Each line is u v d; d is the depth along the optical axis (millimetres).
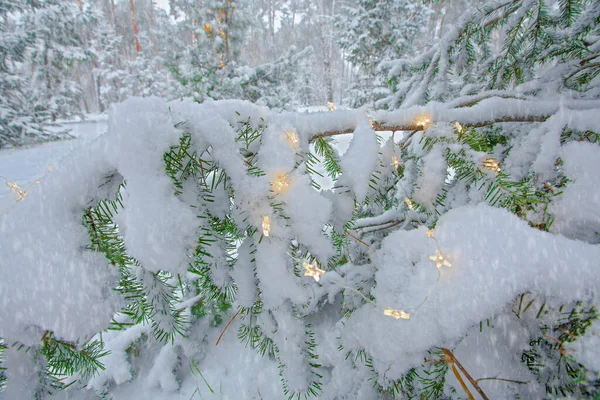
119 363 916
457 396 549
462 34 1072
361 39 5617
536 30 958
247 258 544
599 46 873
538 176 618
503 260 486
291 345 555
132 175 421
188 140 482
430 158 616
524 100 739
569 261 463
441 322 486
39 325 395
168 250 409
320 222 516
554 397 462
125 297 463
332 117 598
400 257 581
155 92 9430
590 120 612
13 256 399
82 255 426
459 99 807
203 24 3973
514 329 532
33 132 5645
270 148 525
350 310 693
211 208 525
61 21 7125
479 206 570
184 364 956
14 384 421
